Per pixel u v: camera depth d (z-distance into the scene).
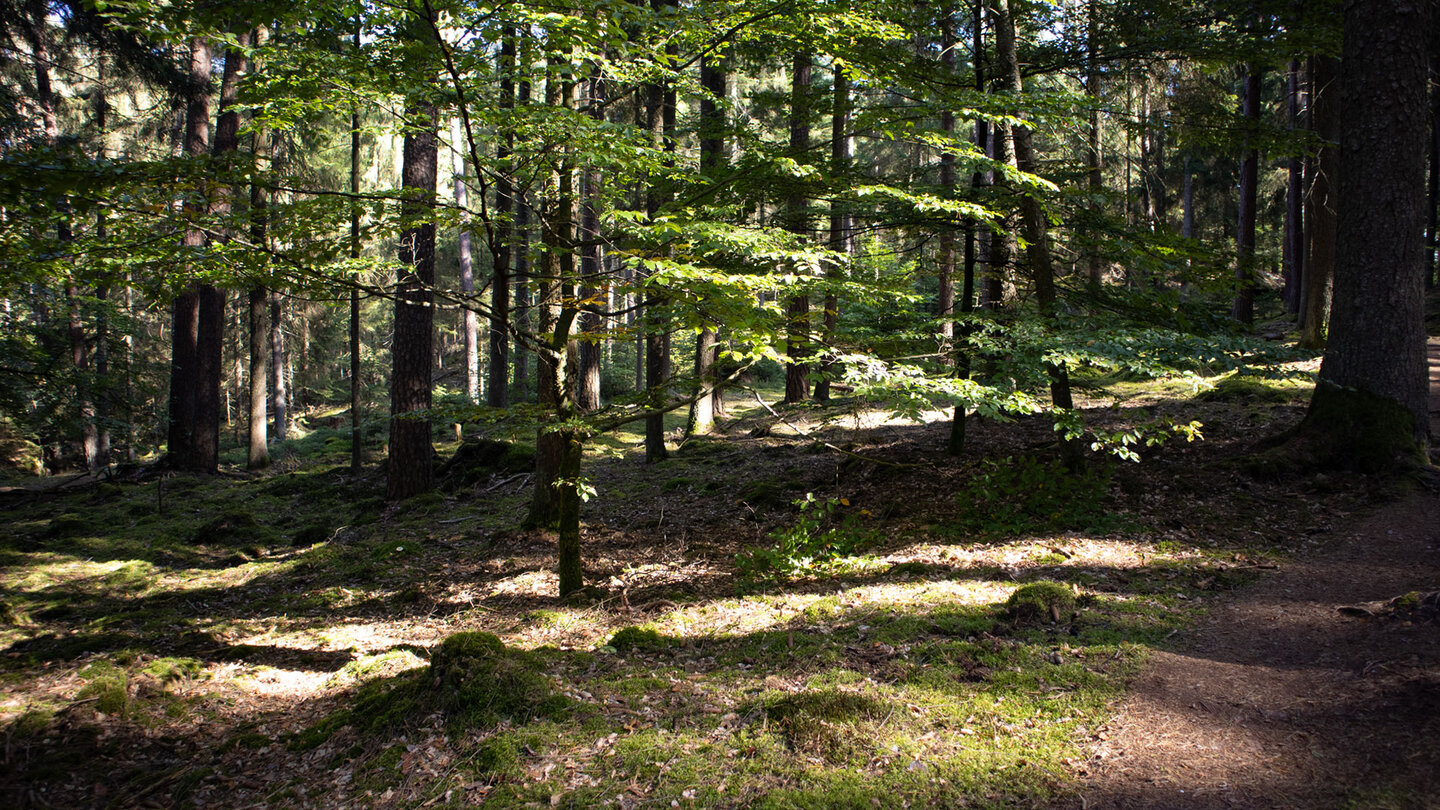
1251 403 10.70
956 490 8.92
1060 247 9.55
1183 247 7.36
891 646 4.85
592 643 5.86
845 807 3.17
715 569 7.76
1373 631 4.37
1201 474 7.87
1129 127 8.72
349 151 24.77
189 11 4.52
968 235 9.40
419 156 12.21
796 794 3.28
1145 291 8.51
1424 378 7.34
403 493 13.05
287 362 34.84
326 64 4.76
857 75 6.77
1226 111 8.33
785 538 7.35
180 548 10.83
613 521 10.29
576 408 6.72
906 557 7.13
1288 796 2.97
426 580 8.53
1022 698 3.99
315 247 5.21
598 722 4.09
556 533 9.73
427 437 13.22
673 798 3.34
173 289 5.47
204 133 16.56
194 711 5.13
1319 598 5.08
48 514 13.73
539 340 6.38
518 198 5.72
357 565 9.37
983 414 5.41
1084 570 6.11
